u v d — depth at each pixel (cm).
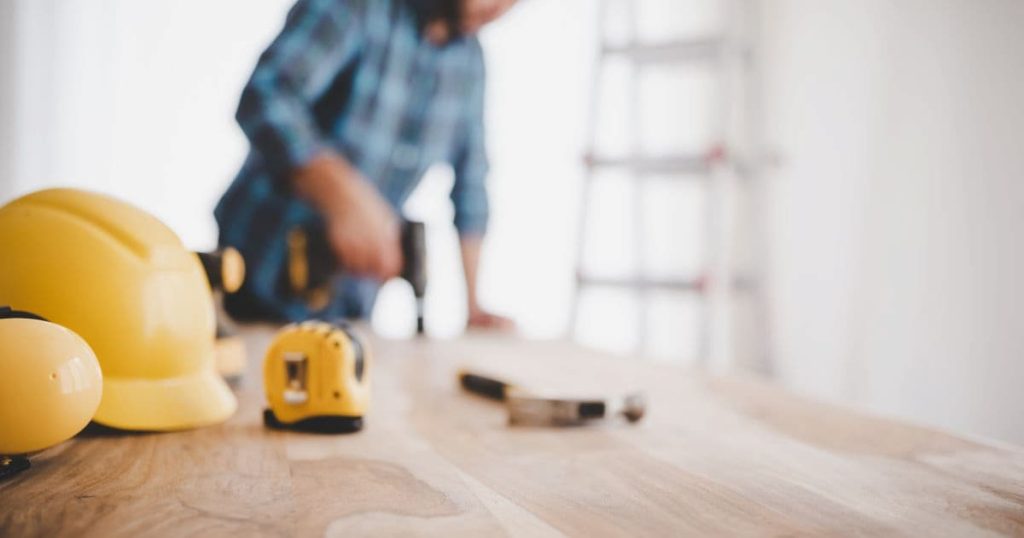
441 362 98
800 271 210
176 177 218
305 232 147
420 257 132
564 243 237
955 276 166
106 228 54
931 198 172
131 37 215
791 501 39
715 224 192
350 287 171
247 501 37
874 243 187
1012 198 154
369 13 167
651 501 38
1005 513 37
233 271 65
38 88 211
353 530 33
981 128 160
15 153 211
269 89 147
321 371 54
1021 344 152
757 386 80
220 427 56
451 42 184
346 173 141
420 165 191
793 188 212
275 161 145
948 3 167
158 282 54
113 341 52
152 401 54
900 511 37
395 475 43
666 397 72
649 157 195
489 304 239
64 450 48
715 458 48
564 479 42
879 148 186
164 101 217
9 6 208
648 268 232
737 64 213
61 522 33
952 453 50
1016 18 153
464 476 43
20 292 51
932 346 172
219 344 73
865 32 190
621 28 230
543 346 120
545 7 235
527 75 236
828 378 201
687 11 225
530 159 237
